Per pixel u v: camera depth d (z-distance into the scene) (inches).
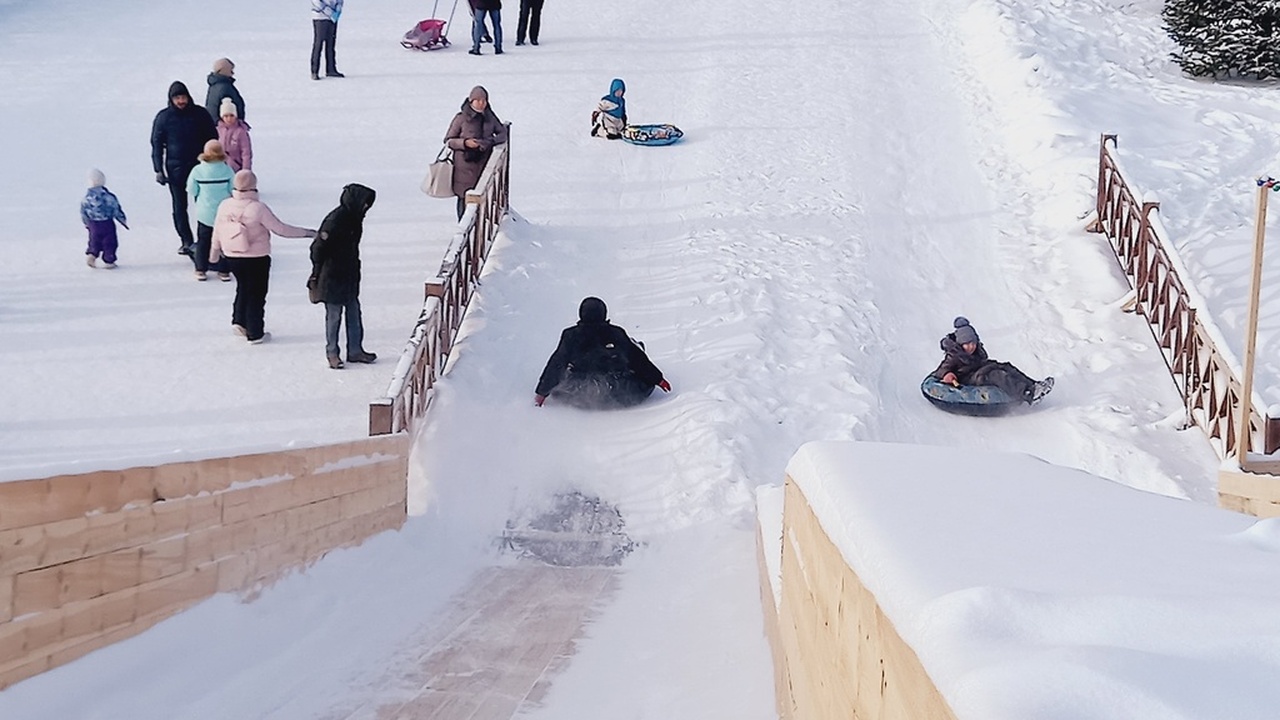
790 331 491.8
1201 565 91.4
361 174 634.2
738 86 772.0
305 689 217.6
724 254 556.1
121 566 187.0
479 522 371.6
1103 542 102.9
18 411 396.5
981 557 95.8
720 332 486.9
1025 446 422.6
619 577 337.7
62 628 172.9
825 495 138.0
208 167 498.0
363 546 308.0
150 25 876.6
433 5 956.0
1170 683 61.1
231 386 423.8
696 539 367.2
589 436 414.6
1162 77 796.0
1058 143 655.1
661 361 467.8
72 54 801.6
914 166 658.8
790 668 182.1
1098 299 515.5
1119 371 465.4
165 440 382.6
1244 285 496.4
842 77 782.5
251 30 872.3
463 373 439.5
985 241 577.3
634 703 226.5
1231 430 392.2
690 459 401.4
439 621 280.7
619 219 597.6
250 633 225.3
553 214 598.5
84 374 425.7
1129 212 521.7
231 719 194.1
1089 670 62.4
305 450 260.1
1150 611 72.9
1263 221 303.3
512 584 325.7
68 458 365.7
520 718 217.2
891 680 90.7
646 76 792.3
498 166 552.7
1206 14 783.7
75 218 559.5
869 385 455.8
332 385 430.0
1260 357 444.1
